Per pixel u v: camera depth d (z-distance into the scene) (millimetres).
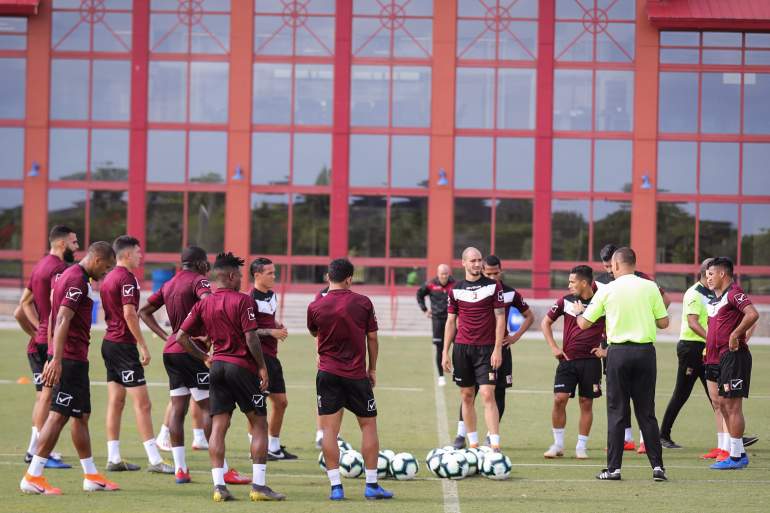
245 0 75875
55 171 76188
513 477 21750
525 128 75875
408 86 76000
